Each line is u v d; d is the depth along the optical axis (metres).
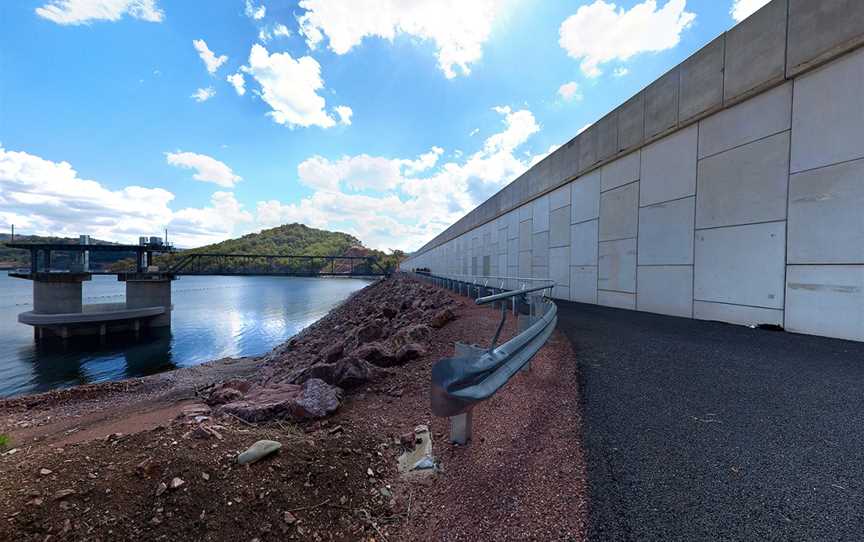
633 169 10.04
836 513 2.03
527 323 4.96
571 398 3.83
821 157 6.00
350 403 4.39
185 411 4.48
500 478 2.55
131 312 33.91
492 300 2.85
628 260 10.25
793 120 6.37
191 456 2.63
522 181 17.31
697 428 3.11
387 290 37.84
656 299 9.27
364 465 2.89
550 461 2.68
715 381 4.22
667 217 8.92
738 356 5.14
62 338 30.91
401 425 3.65
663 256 9.05
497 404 3.81
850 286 5.68
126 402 11.74
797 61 6.23
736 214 7.29
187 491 2.31
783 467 2.50
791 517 2.01
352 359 5.05
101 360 26.22
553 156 14.26
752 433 3.00
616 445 2.85
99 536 2.01
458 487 2.54
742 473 2.45
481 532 2.08
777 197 6.60
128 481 2.37
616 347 5.85
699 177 8.09
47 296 32.88
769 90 6.73
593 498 2.23
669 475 2.44
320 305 65.12
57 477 2.39
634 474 2.46
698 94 8.00
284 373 12.73
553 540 1.93
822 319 5.99
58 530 2.02
